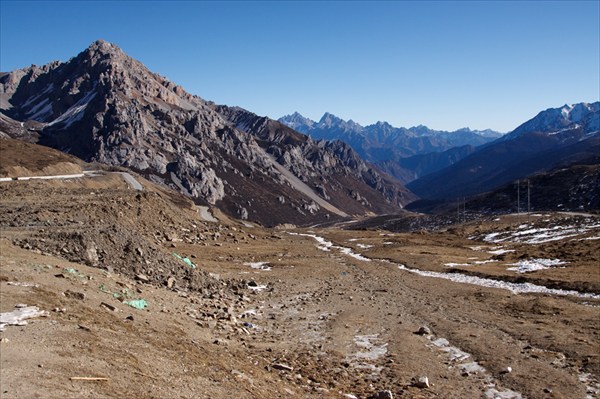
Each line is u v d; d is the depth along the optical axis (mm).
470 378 17875
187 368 13406
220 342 18828
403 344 22391
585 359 19703
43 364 10648
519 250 69188
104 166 132625
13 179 75812
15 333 12359
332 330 24875
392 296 36000
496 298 34500
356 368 18859
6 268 18766
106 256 27797
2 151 99125
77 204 47719
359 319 27594
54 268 20875
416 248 79375
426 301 33906
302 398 14016
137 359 12703
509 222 114688
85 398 9375
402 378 17797
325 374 17516
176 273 30859
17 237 26438
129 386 10664
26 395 8930
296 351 20609
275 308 30266
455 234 109688
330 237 115438
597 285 36312
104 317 16000
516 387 16859
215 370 13992
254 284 37906
